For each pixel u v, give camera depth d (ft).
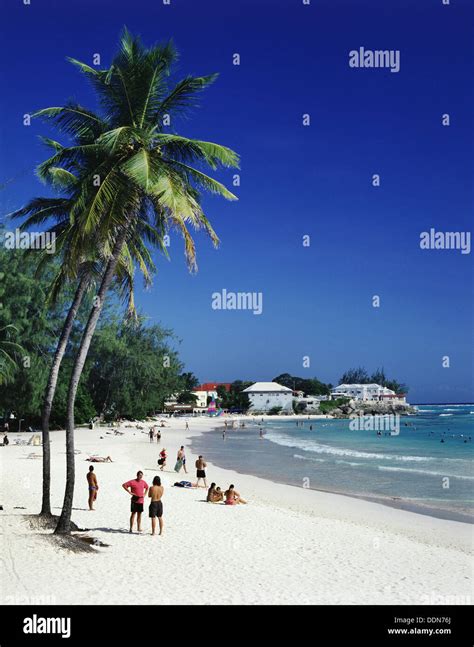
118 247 55.52
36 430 241.35
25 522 59.16
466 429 354.74
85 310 216.95
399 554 55.06
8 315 185.98
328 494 98.32
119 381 295.48
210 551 52.80
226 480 115.34
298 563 49.80
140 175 46.62
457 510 84.17
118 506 73.82
